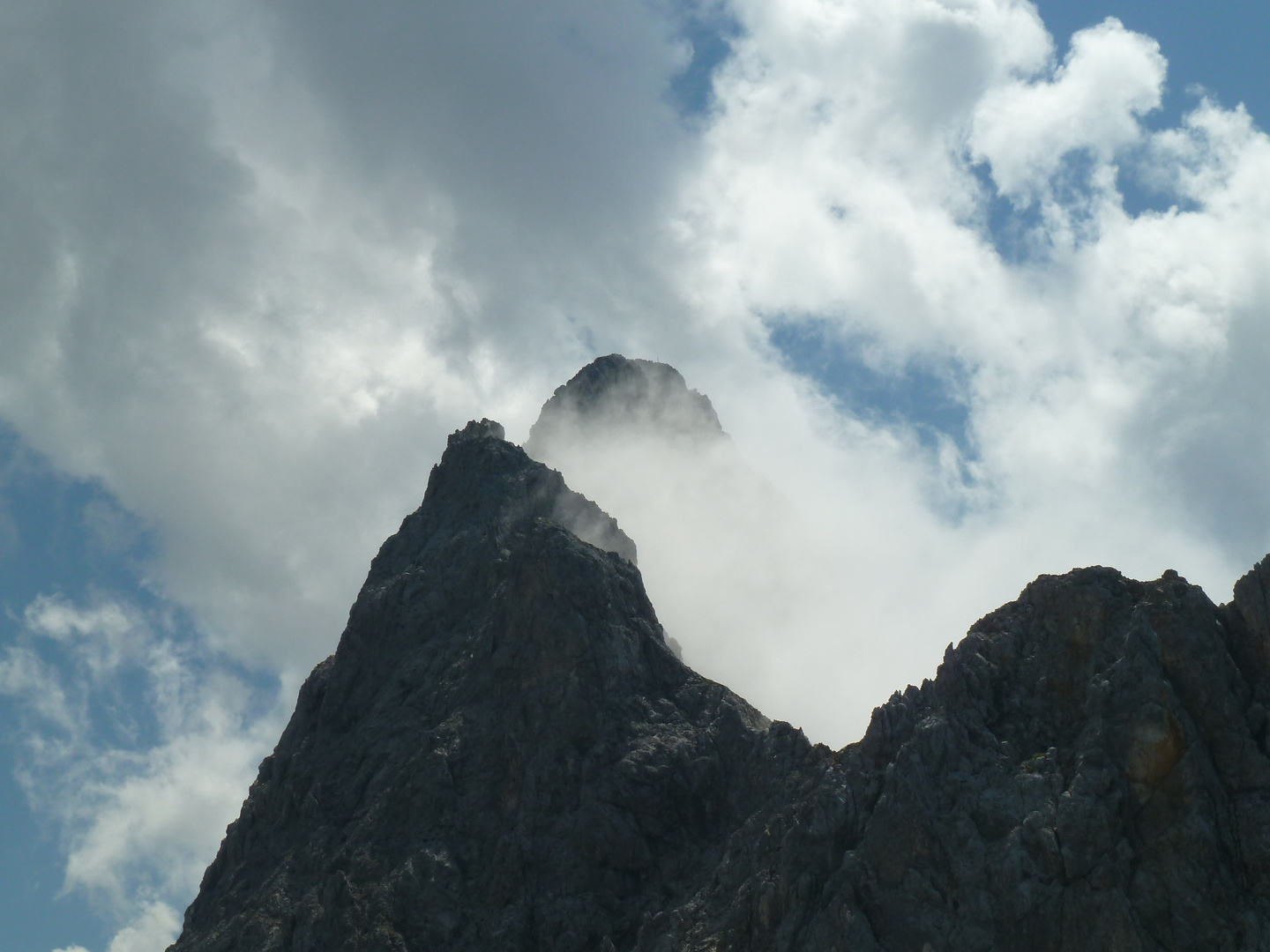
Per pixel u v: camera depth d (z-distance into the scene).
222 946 97.94
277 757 115.44
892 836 80.19
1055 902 74.75
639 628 108.88
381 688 113.00
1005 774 80.44
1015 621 86.44
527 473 125.56
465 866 97.56
